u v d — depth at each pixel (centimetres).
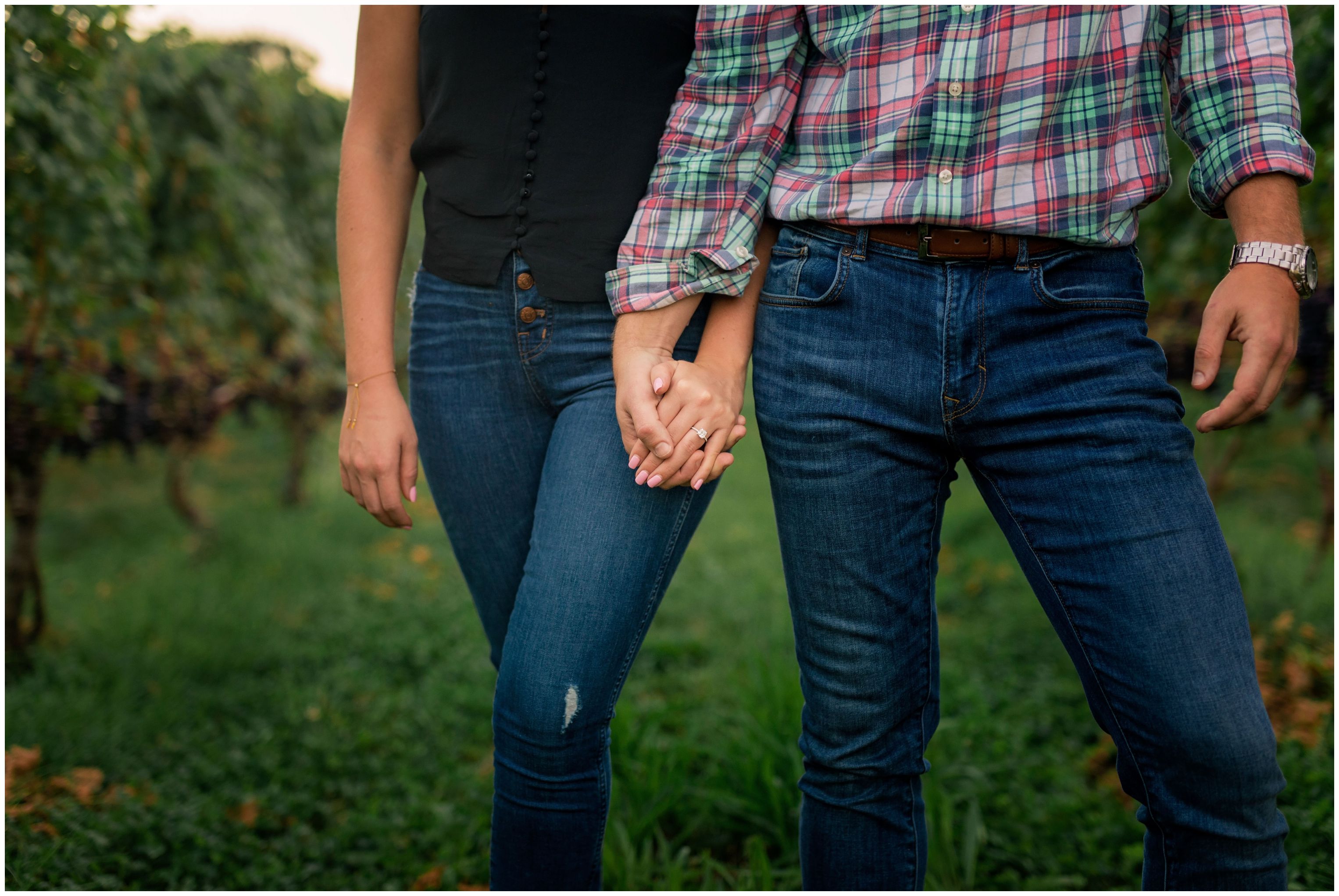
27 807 215
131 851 207
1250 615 315
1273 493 543
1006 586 402
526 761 117
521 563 138
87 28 289
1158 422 104
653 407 111
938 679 126
